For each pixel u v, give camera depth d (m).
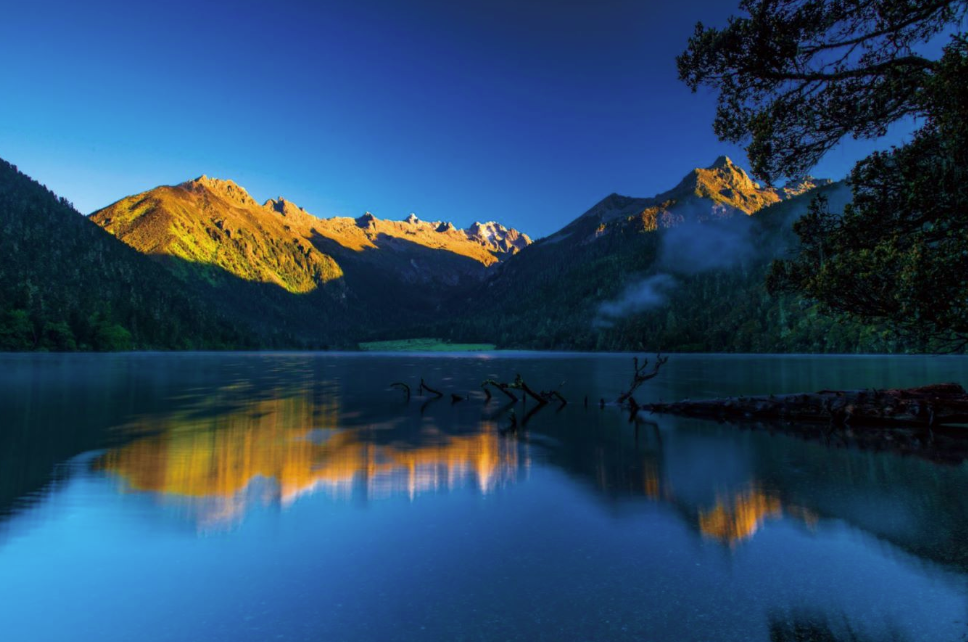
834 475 14.76
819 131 11.90
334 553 9.06
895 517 10.91
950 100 9.14
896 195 10.86
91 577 8.09
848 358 131.25
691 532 10.10
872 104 11.17
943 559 8.73
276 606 7.16
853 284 10.83
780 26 10.80
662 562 8.65
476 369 95.50
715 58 11.85
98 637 6.42
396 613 6.93
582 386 53.66
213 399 38.94
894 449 18.55
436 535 9.96
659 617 6.82
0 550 9.19
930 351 10.51
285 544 9.50
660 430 24.02
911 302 9.73
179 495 12.85
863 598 7.37
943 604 7.18
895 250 10.18
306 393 45.22
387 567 8.45
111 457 17.67
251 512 11.45
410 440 21.52
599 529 10.30
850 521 10.70
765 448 19.14
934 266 9.38
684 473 15.15
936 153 10.19
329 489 13.48
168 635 6.45
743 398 27.94
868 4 10.46
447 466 16.30
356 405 35.97
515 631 6.46
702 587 7.71
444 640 6.26
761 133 11.70
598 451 18.86
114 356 133.00
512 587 7.71
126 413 30.17
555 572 8.23
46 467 16.06
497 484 13.98
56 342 157.38
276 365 107.88
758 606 7.12
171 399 38.41
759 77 11.78
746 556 8.89
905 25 10.30
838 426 23.97
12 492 13.06
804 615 6.88
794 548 9.26
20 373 65.00
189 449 19.23
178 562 8.67
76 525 10.55
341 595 7.46
